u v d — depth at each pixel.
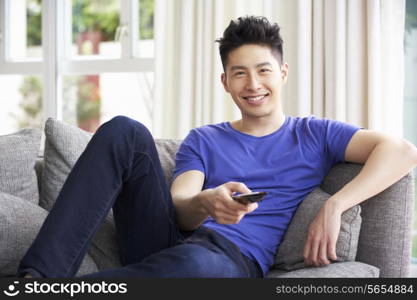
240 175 1.68
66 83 3.98
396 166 1.55
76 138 1.85
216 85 2.91
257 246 1.56
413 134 2.77
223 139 1.76
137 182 1.49
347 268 1.40
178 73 3.07
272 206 1.63
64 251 1.27
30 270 1.22
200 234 1.52
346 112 2.58
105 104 3.98
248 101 1.70
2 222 1.60
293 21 2.73
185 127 3.03
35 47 3.98
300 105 2.66
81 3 3.87
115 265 1.67
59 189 1.81
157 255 1.33
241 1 2.86
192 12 3.01
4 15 3.93
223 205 1.36
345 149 1.67
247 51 1.68
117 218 1.56
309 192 1.68
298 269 1.51
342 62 2.57
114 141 1.40
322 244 1.45
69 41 3.79
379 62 2.50
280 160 1.69
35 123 4.11
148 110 3.81
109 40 3.82
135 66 3.44
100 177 1.36
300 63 2.65
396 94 2.52
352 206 1.50
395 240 1.58
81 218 1.31
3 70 3.92
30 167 1.87
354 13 2.54
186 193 1.63
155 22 3.09
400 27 2.50
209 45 2.94
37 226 1.67
